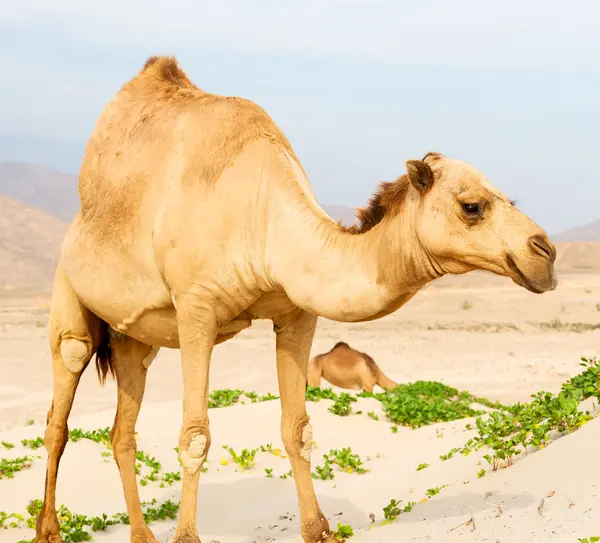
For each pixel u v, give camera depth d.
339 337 33.12
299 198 6.30
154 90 7.47
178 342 7.18
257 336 32.50
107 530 8.53
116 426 7.85
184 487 6.41
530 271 5.29
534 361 24.78
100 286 7.23
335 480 10.13
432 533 6.40
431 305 45.84
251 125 6.65
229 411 12.88
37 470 10.26
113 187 7.07
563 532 5.48
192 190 6.48
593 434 6.92
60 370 7.93
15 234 106.88
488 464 8.16
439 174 5.59
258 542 7.70
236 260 6.38
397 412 12.92
